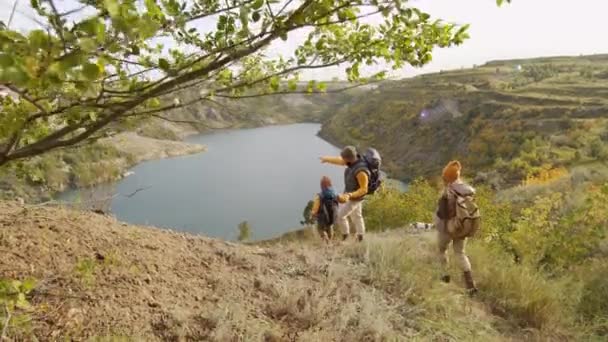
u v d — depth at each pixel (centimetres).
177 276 386
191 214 6725
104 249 378
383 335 369
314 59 192
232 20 158
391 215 2083
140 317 314
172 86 151
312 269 472
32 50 96
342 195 553
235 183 8869
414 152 10775
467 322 425
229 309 350
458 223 490
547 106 9244
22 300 164
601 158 5034
